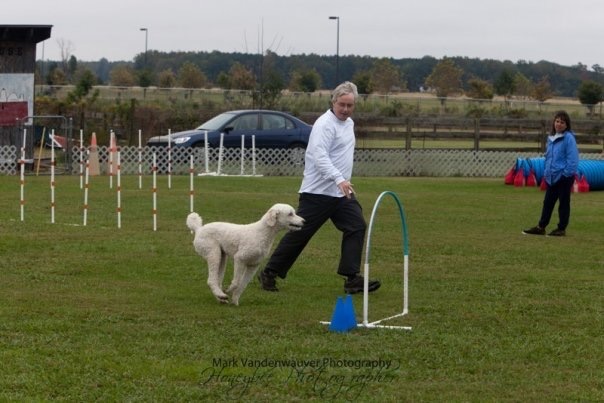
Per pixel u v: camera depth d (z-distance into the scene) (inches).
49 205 687.1
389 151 1179.9
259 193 826.2
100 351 291.9
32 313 342.6
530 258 506.9
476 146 1309.1
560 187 600.1
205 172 1024.2
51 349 292.8
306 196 399.9
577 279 444.1
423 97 2546.8
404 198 822.5
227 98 1863.9
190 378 266.8
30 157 1015.6
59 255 473.1
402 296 396.8
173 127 1295.5
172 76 2623.0
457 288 417.1
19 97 1021.2
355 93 397.4
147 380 263.3
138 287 398.9
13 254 473.4
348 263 400.2
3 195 755.4
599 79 3127.5
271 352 295.1
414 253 516.1
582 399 254.2
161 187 856.9
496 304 380.8
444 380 271.4
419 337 320.2
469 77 3100.4
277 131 1083.3
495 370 282.8
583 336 327.0
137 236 540.1
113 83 2733.8
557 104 2313.0
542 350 307.0
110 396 248.5
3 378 261.7
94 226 580.7
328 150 396.5
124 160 1038.4
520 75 2790.4
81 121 1202.6
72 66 2797.7
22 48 1016.9
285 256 400.2
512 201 816.3
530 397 255.8
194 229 369.4
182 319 339.0
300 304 373.4
